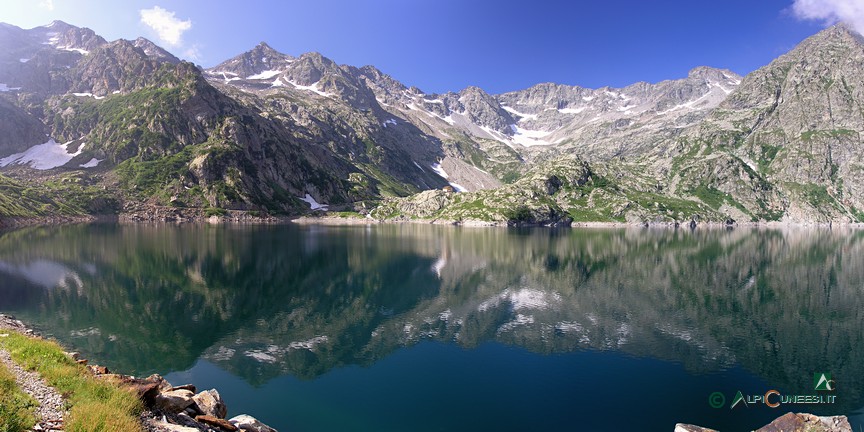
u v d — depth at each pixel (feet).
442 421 108.78
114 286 262.47
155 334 179.42
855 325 195.42
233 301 237.04
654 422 108.99
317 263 369.71
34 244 449.89
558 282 301.63
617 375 138.72
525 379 135.33
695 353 159.43
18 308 209.46
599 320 205.36
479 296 256.73
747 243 599.98
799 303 237.66
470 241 604.90
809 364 148.46
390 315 214.07
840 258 427.74
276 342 172.45
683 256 446.19
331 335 182.19
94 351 157.69
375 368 145.28
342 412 113.50
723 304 236.84
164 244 473.67
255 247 467.93
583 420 109.91
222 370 143.23
